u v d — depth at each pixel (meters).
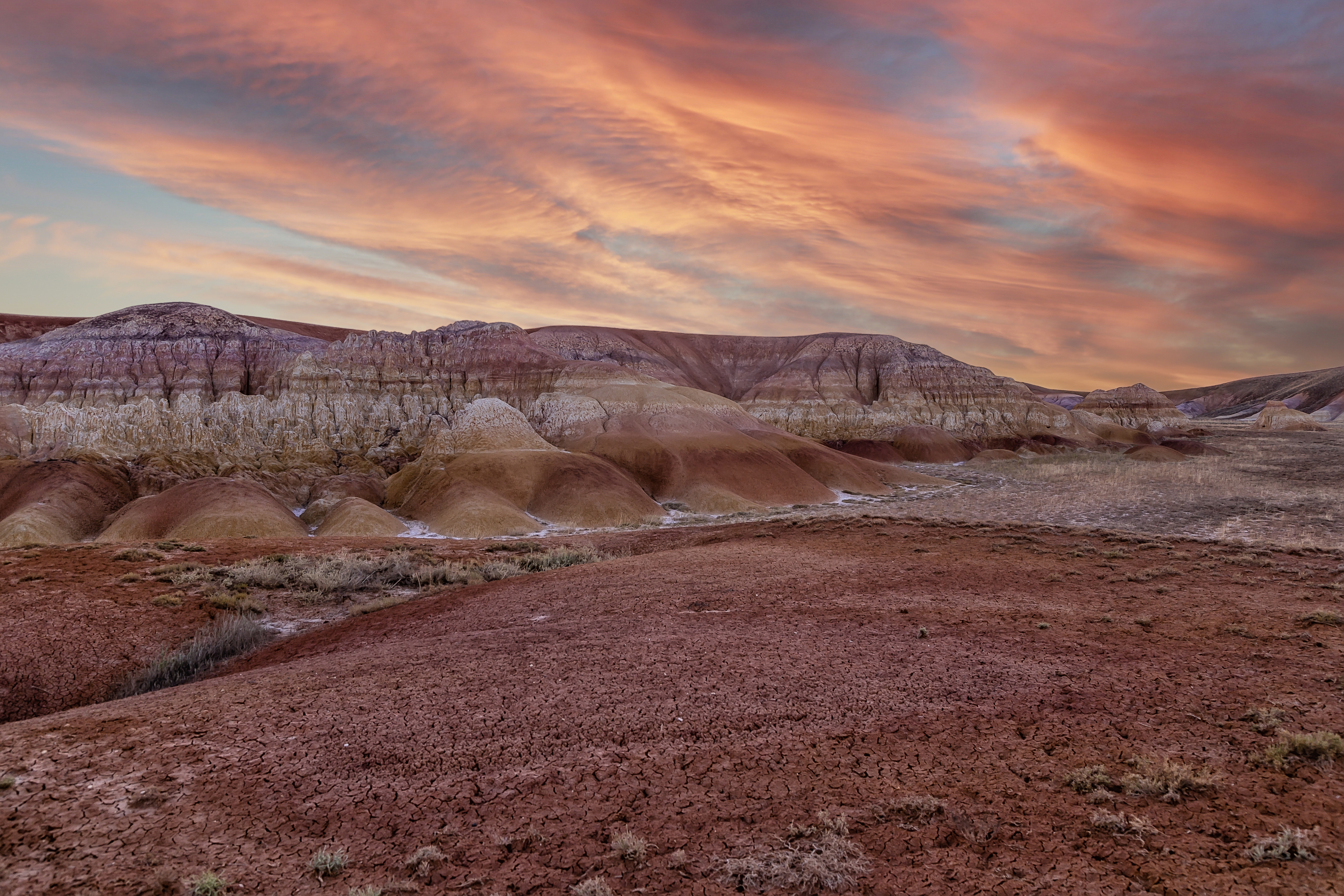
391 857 6.42
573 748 8.73
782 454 100.88
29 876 5.88
